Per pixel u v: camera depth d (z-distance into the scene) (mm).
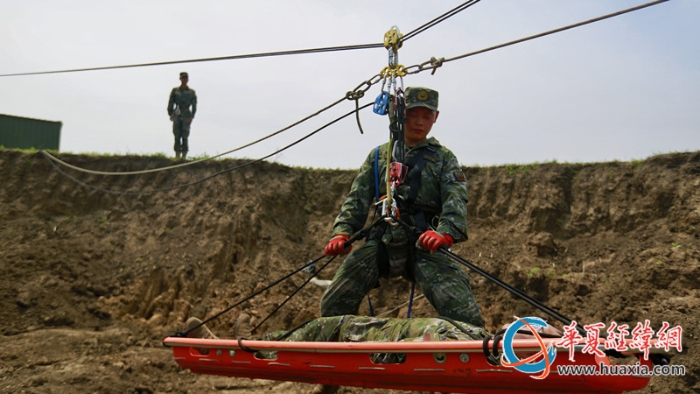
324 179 15211
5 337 10773
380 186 5930
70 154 15680
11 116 17000
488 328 11234
